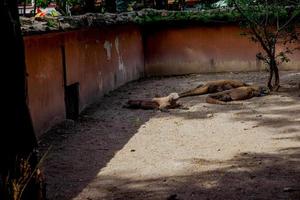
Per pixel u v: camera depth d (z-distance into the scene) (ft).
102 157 21.84
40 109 26.14
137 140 24.66
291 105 30.96
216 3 52.60
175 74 49.93
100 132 26.66
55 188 17.89
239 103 32.68
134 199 16.42
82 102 32.83
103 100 36.63
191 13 48.34
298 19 42.22
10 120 11.89
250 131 25.14
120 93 39.52
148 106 32.37
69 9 44.73
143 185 17.79
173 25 49.29
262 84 39.52
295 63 47.75
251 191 16.48
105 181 18.51
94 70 36.01
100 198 16.74
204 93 36.50
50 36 27.86
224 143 23.15
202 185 17.38
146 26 49.55
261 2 36.42
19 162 12.02
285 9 41.01
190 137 24.73
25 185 11.84
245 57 48.85
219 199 15.94
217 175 18.37
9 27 11.63
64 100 29.81
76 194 17.22
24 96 12.23
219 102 32.89
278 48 47.19
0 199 11.38
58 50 29.14
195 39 49.42
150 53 49.96
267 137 23.72
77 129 27.53
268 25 41.34
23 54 12.12
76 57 32.12
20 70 12.00
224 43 49.08
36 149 12.76
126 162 20.92
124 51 44.16
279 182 17.19
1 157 11.82
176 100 32.17
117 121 29.30
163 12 48.57
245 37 48.62
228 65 49.32
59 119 28.89
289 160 19.71
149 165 20.26
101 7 49.80
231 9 47.37
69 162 21.16
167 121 28.60
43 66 26.81
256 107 31.09
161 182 17.99
